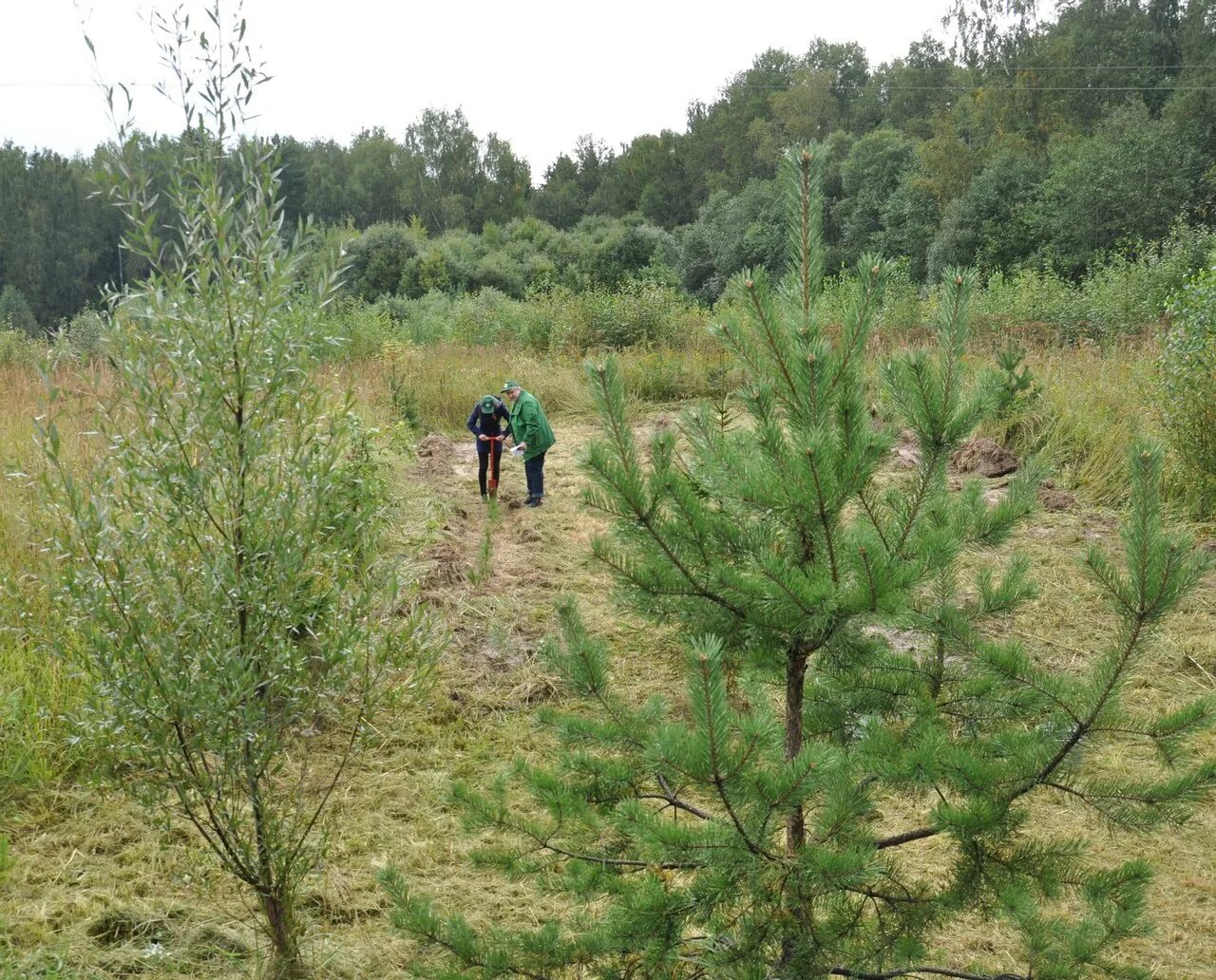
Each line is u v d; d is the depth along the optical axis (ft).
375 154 352.90
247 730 12.00
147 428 11.46
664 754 8.66
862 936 10.05
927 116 250.98
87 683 12.13
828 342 10.34
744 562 10.17
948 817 9.38
